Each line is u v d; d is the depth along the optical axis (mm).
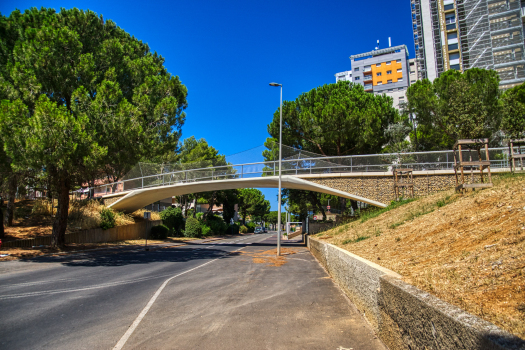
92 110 14281
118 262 13492
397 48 76188
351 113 23703
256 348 3881
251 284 8156
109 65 16891
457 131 15727
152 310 5684
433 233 6371
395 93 71750
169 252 18891
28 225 20422
